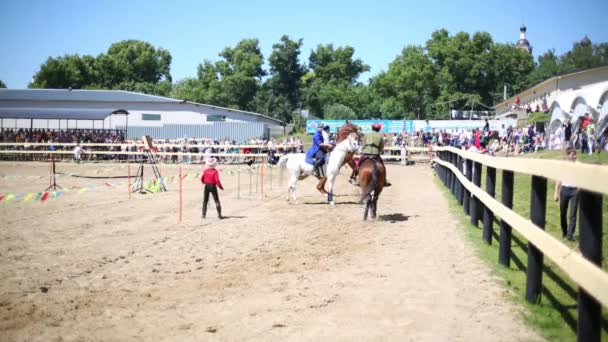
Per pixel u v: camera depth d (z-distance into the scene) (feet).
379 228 39.01
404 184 76.28
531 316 19.31
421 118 283.18
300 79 333.21
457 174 48.26
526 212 41.65
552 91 169.78
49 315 20.06
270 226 40.32
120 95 175.52
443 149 69.05
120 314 20.17
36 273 26.40
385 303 21.29
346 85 328.70
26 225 40.88
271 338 17.70
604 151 77.36
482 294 22.15
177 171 101.71
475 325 18.66
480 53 299.79
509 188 25.38
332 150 54.95
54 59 315.99
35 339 17.62
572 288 23.61
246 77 311.06
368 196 41.91
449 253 30.07
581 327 14.67
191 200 57.57
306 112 285.02
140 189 65.62
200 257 29.89
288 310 20.53
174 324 19.08
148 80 354.74
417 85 281.74
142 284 24.41
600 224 14.11
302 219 43.86
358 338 17.63
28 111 138.21
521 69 306.55
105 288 23.79
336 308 20.74
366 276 25.43
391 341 17.35
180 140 127.34
